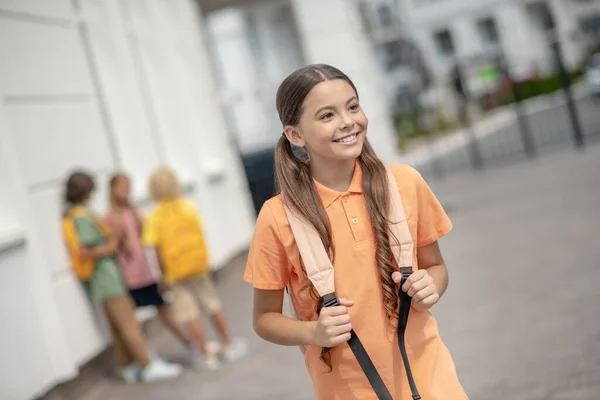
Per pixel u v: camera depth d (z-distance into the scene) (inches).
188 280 242.7
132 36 374.6
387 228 82.0
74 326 242.2
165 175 240.8
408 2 1549.0
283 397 192.4
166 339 293.7
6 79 242.1
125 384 239.1
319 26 557.9
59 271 242.5
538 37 1545.3
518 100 650.2
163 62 408.2
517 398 155.7
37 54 267.6
